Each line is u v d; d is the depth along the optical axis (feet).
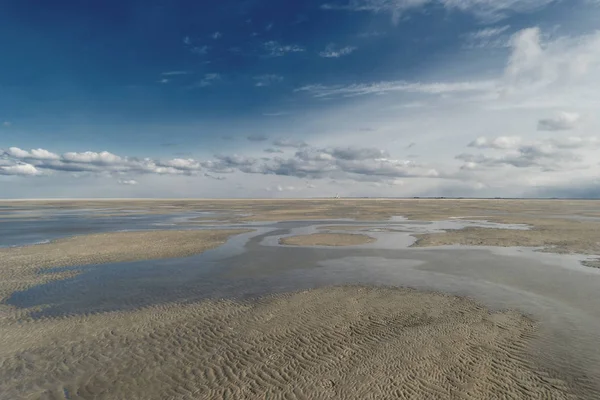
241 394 26.63
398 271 62.64
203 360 31.96
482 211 229.86
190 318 42.01
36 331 38.68
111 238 101.65
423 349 33.06
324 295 49.80
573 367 29.50
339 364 30.63
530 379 27.76
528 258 72.23
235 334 37.35
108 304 47.16
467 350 32.73
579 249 81.20
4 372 30.35
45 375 29.86
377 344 34.35
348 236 104.22
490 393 25.95
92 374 29.94
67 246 88.58
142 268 66.13
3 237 105.91
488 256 74.38
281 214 201.87
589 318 40.32
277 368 30.22
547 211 229.25
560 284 53.72
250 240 97.40
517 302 45.93
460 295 49.06
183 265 68.33
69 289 53.52
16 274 62.13
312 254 77.97
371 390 26.58
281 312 43.55
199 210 257.96
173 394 26.94
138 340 36.24
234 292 51.70
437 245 87.76
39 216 196.44
